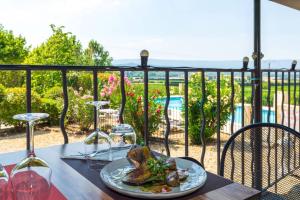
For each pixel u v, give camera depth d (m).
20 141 6.18
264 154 1.55
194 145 5.74
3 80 6.95
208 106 5.46
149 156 0.96
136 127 4.80
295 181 1.42
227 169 1.58
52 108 7.05
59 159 1.16
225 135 6.04
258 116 2.75
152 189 0.85
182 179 0.92
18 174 0.80
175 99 6.11
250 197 0.85
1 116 6.79
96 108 1.37
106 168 0.99
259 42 2.70
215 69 2.43
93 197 0.82
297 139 1.45
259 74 2.73
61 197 0.81
